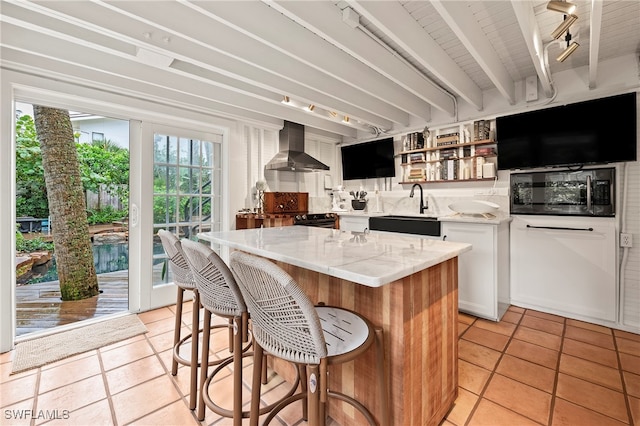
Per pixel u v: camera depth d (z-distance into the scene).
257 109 3.36
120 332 2.49
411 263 1.14
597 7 1.57
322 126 4.21
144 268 2.98
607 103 2.54
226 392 1.72
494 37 2.31
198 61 2.19
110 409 1.58
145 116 2.98
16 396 1.68
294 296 0.91
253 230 2.22
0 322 2.14
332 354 1.00
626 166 2.52
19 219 4.27
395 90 3.16
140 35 1.89
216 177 3.60
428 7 1.98
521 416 1.51
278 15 1.97
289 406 1.63
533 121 2.95
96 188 5.35
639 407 1.57
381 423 1.19
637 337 2.38
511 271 3.12
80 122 5.19
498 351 2.16
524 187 3.04
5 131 2.17
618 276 2.55
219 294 1.36
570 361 2.02
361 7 1.71
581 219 2.72
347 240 1.71
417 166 4.03
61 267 3.58
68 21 1.67
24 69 2.22
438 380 1.43
